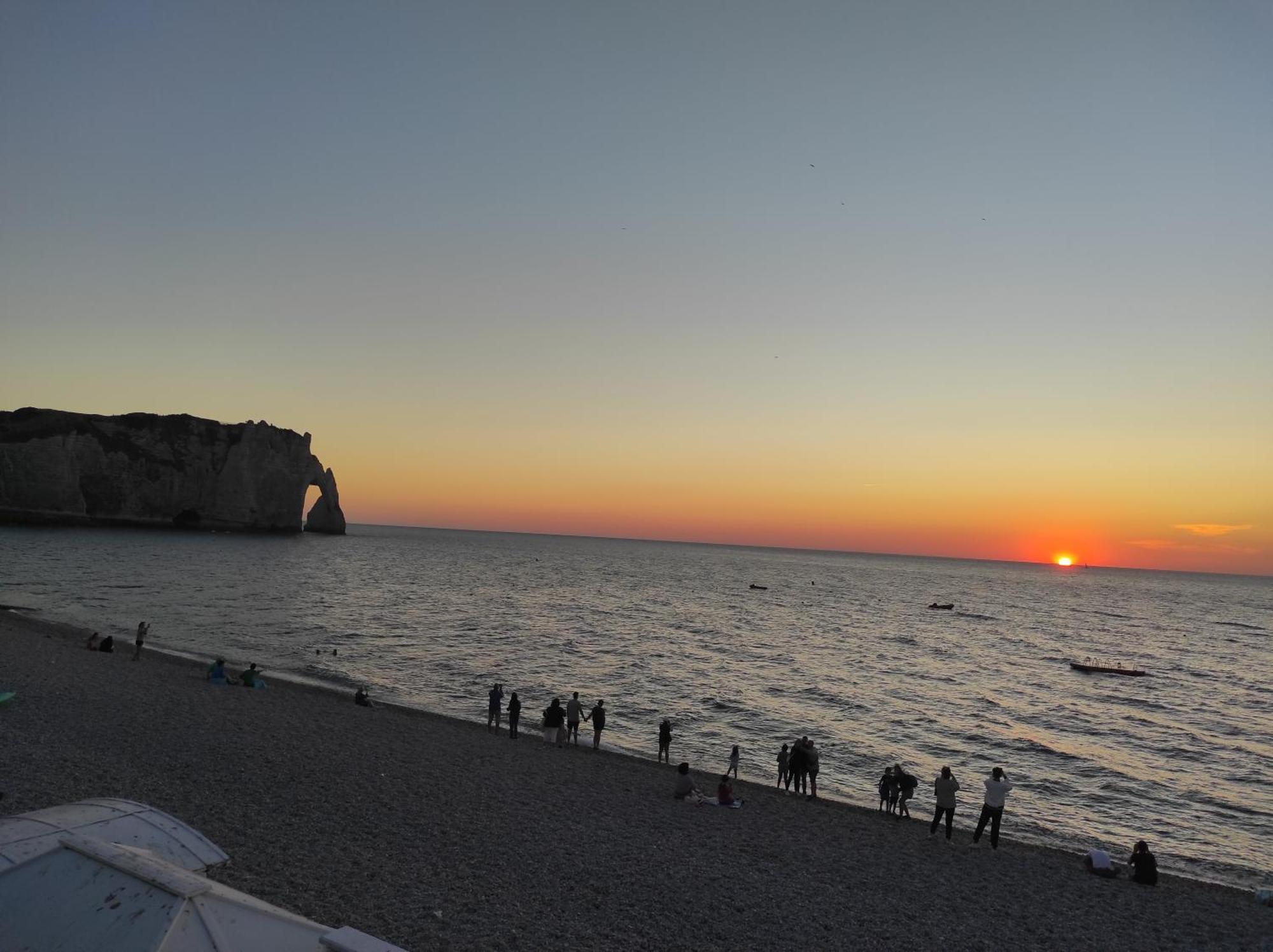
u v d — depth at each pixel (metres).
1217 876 19.80
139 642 34.56
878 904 13.87
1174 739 36.59
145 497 160.00
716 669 47.81
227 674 33.59
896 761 29.97
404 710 30.14
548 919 11.90
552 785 20.12
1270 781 29.86
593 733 30.23
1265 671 60.78
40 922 5.64
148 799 15.45
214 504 167.88
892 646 64.81
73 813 7.88
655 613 79.12
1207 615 124.19
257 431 176.62
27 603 56.56
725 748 30.09
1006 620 96.12
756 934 12.16
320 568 109.25
